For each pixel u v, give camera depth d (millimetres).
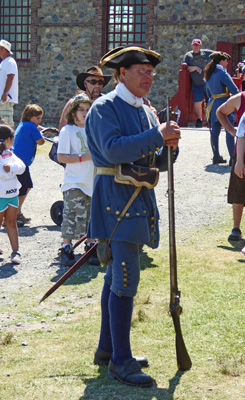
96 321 4156
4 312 4488
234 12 18219
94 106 3148
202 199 8195
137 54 3109
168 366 3330
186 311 4164
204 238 6355
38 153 12086
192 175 9586
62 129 5496
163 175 9648
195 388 3062
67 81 20250
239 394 2988
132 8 19750
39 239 6816
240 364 3309
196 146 11781
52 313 4426
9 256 6156
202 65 15375
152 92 19172
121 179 3059
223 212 7496
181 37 18734
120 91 3174
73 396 3035
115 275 3148
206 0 18406
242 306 4242
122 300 3152
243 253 5684
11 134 5891
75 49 20016
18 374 3334
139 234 3088
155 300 4457
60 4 19953
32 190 9383
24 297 4832
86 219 5594
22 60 21094
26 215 8031
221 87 9734
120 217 3078
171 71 18953
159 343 3650
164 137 3090
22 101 20766
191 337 3715
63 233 5582
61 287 5035
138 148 3000
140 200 3137
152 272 5203
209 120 10086
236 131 6012
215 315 4070
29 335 3979
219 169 9906
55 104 20438
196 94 15445
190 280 4898
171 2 18734
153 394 3014
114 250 3139
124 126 3133
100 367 3383
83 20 19828
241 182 6051
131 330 3875
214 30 18438
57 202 7453
